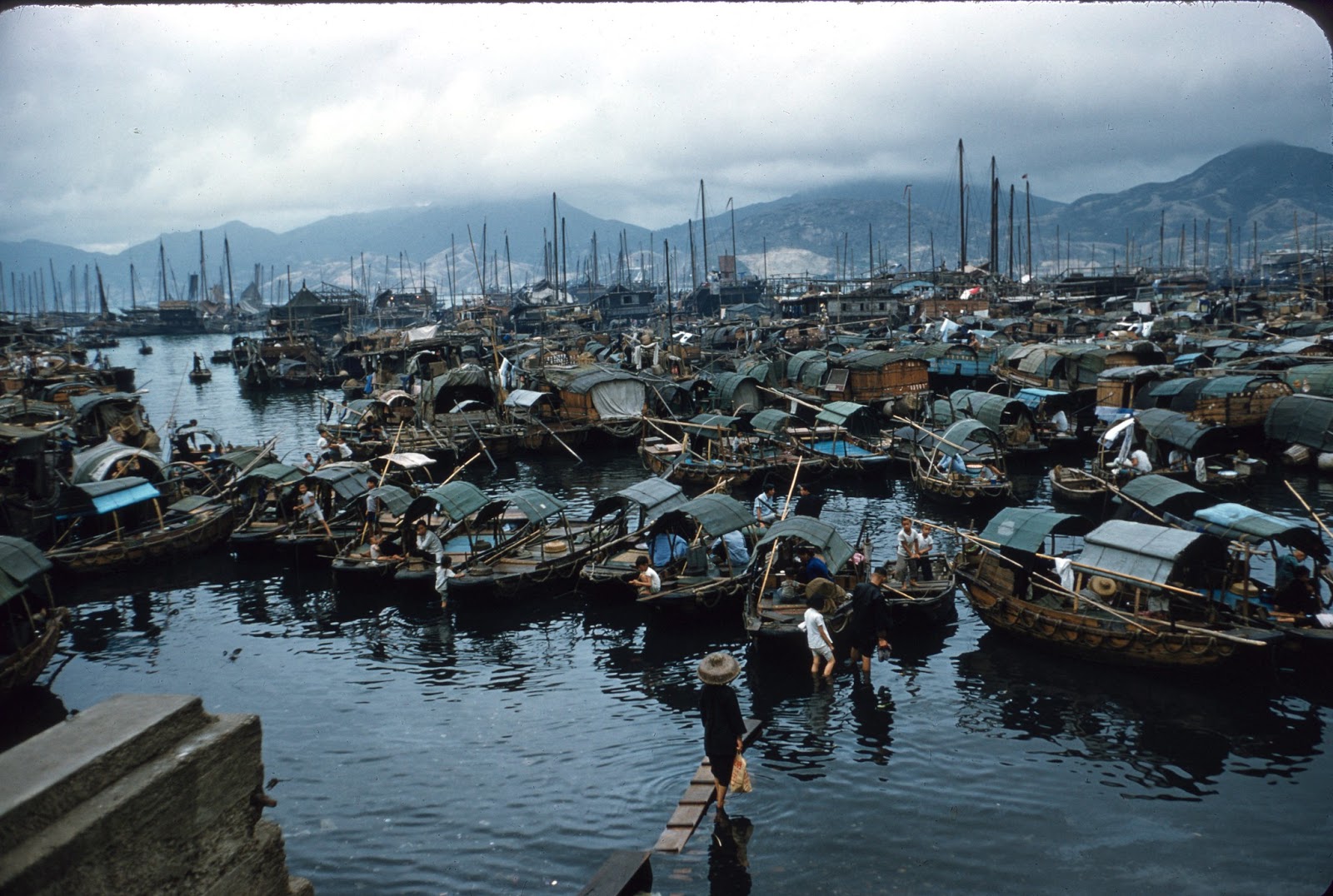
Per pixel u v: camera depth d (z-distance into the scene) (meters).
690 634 21.84
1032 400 42.38
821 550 20.98
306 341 97.75
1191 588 18.81
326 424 54.75
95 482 29.34
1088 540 19.16
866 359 53.50
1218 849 12.75
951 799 14.18
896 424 49.56
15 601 20.16
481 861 13.05
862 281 112.12
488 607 24.08
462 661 20.80
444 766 15.90
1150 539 18.42
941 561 23.62
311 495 31.09
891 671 19.08
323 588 26.45
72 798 4.39
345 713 18.30
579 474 43.62
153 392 83.81
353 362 89.50
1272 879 12.03
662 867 12.55
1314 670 18.27
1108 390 45.50
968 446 37.47
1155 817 13.58
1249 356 53.72
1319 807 13.72
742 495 36.72
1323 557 19.00
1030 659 19.48
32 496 33.03
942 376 58.38
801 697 18.06
